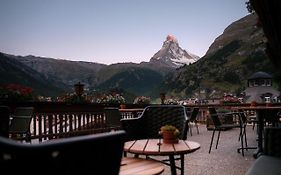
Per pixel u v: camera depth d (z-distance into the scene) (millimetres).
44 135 6590
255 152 5762
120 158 1112
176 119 3941
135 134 3701
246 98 43812
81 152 940
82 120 8188
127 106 10664
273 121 5621
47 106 6828
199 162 5219
